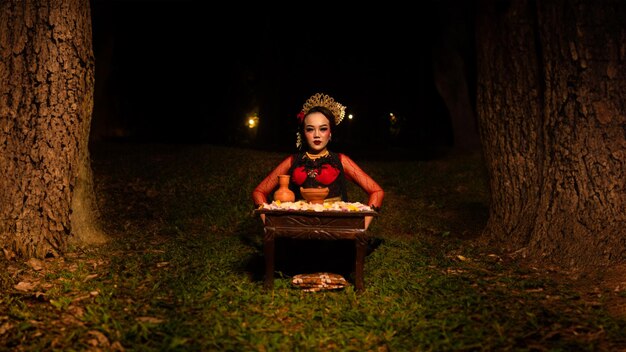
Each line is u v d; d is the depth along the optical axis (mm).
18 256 5863
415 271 5965
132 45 24656
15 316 4250
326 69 29297
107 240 7172
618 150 6012
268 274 5207
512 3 7004
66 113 6121
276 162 13414
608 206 5934
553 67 6473
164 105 26359
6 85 5992
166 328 4168
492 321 4477
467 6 18844
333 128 6043
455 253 6805
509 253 6691
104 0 17391
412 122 29188
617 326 4320
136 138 24359
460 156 17250
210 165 12859
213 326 4309
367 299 5012
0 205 5930
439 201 10664
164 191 10508
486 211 9852
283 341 4160
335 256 6199
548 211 6395
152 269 5906
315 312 4723
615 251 5730
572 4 6305
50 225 6102
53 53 6020
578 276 5688
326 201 5812
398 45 27062
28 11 5996
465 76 19656
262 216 5375
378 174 13148
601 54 6152
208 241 7359
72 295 4840
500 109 7203
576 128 6207
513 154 7066
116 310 4547
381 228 8531
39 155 6016
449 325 4422
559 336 4203
